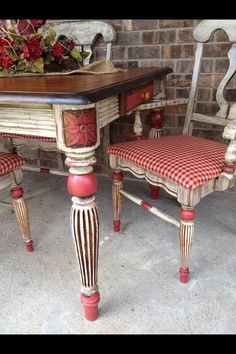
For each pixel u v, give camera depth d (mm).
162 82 1470
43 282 1146
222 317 981
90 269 900
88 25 1620
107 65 1333
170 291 1089
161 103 1388
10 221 1569
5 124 868
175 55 1615
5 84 952
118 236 1408
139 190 1839
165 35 1596
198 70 1352
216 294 1069
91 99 718
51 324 974
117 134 1903
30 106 802
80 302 1053
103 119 886
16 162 1142
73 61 1419
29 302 1057
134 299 1059
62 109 732
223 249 1299
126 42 1685
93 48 1741
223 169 981
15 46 1248
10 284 1141
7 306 1043
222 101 1284
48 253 1312
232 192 1765
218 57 1532
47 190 1879
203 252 1282
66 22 1711
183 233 1032
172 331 942
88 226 845
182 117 1720
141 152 1117
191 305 1027
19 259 1276
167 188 1033
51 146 1580
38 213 1626
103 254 1289
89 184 811
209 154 1072
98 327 959
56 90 769
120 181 1306
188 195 960
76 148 763
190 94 1383
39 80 1059
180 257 1171
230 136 887
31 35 1283
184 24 1541
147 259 1255
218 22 1252
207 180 954
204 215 1554
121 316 994
